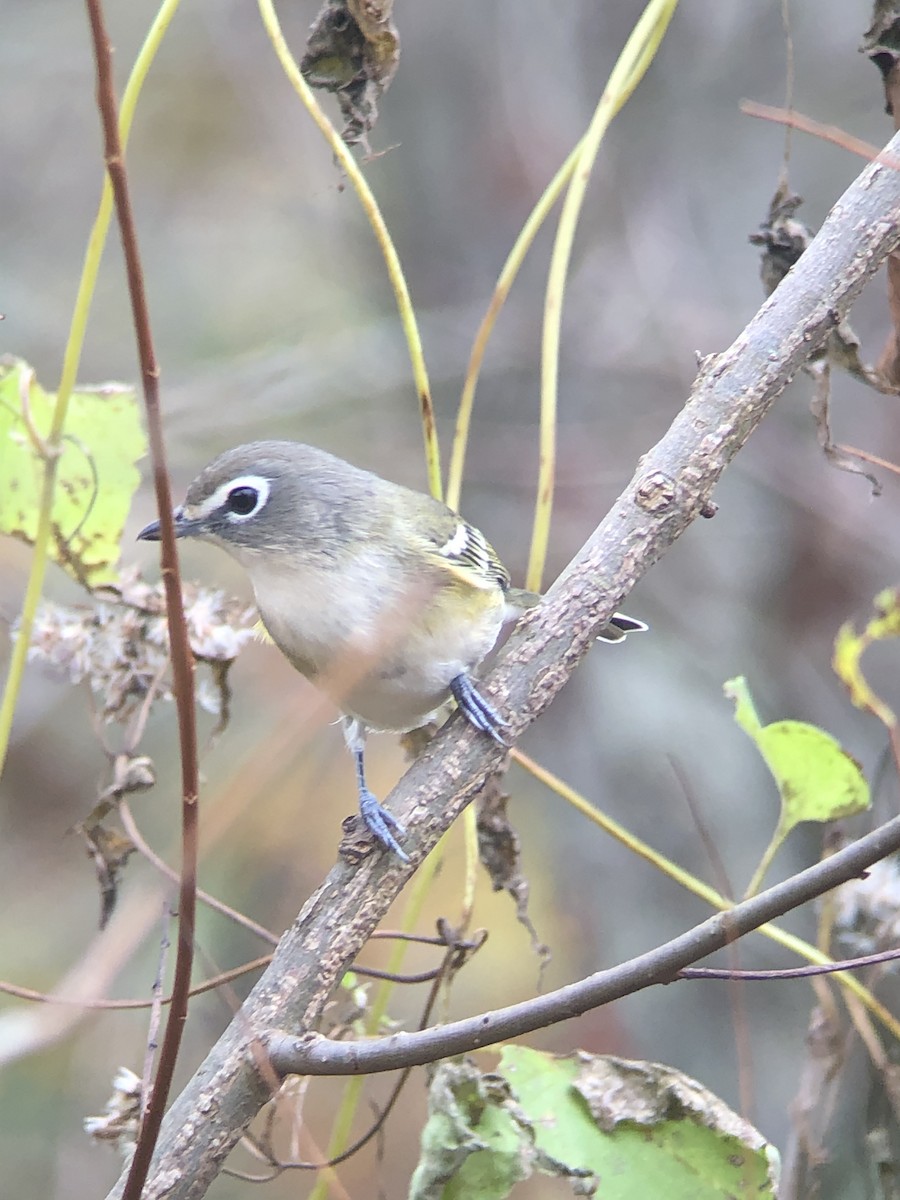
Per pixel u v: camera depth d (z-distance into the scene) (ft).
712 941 15.52
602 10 50.70
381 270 52.06
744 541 47.37
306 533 24.59
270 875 29.86
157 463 13.42
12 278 55.67
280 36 21.17
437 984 19.67
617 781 43.86
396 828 18.70
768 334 19.92
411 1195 18.51
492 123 49.88
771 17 50.88
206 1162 16.58
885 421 45.83
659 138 51.26
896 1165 22.11
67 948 36.86
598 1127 19.08
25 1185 35.68
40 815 39.52
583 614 19.75
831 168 50.29
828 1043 22.66
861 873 15.21
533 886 42.70
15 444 22.09
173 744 42.24
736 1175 18.70
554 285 24.06
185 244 57.11
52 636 21.40
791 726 20.85
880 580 44.52
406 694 24.80
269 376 50.57
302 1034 17.30
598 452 48.47
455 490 25.00
